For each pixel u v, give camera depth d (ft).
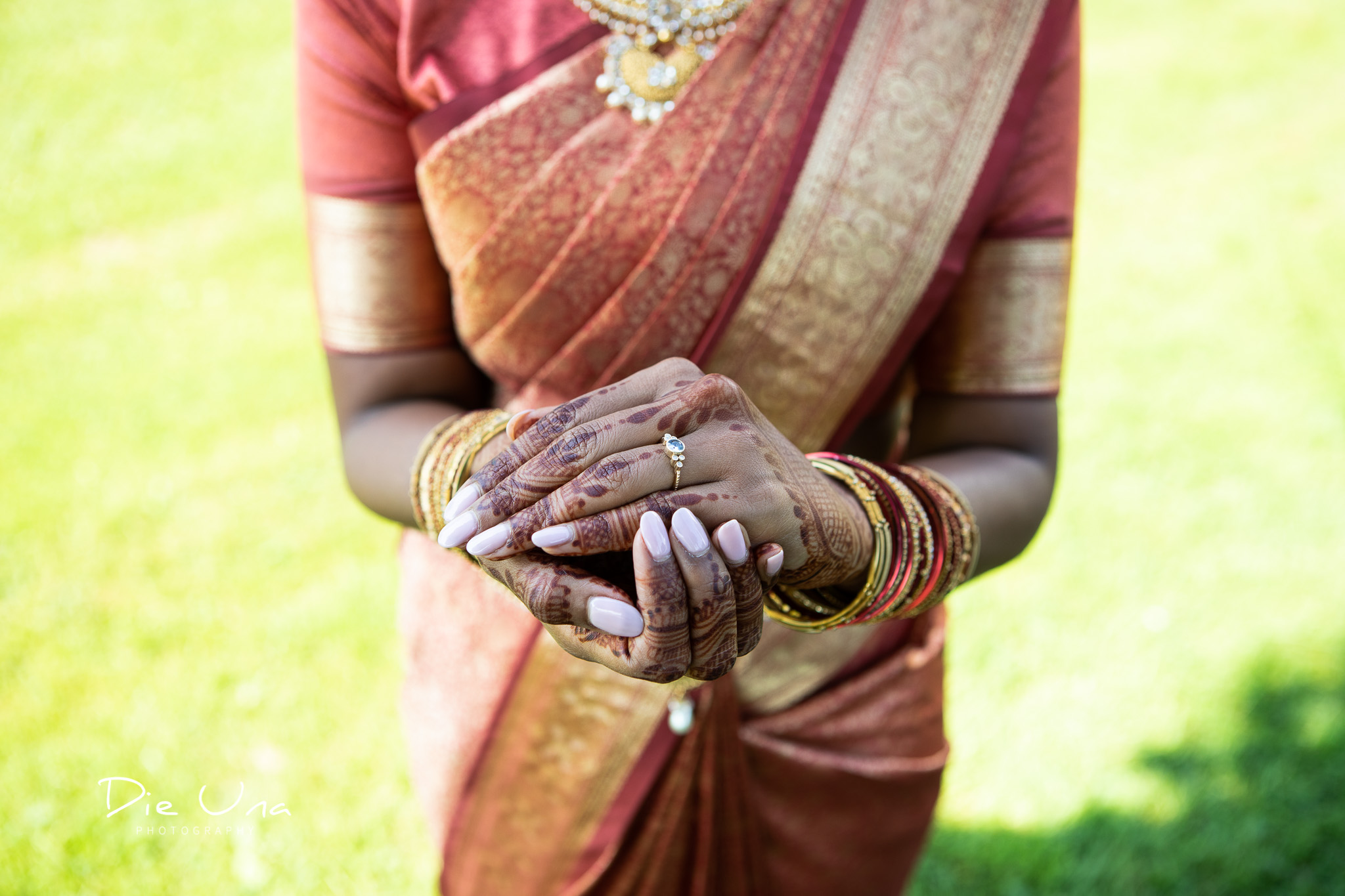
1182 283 17.40
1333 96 24.25
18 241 19.25
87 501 12.37
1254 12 28.53
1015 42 3.94
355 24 3.93
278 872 8.04
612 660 3.16
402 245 4.22
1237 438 13.62
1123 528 12.02
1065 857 8.43
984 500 4.03
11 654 10.16
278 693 9.68
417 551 5.11
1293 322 16.28
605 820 4.95
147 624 10.53
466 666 4.93
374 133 4.06
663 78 3.78
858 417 4.31
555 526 3.01
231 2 27.43
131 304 17.06
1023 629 10.57
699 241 3.84
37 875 7.89
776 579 3.46
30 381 14.83
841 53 3.85
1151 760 9.29
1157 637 10.57
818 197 3.86
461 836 5.25
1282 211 19.70
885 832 5.42
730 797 4.98
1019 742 9.43
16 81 23.75
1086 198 20.39
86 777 8.76
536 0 3.82
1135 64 26.04
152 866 8.00
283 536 11.80
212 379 14.89
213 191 20.92
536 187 3.83
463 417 4.00
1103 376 14.90
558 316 4.03
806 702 5.02
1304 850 8.54
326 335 4.38
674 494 3.05
